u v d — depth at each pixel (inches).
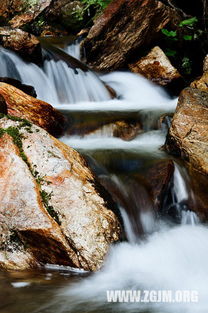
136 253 162.7
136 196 190.9
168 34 427.2
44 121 237.9
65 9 579.8
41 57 367.9
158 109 315.9
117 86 403.5
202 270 155.7
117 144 247.3
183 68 467.2
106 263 146.0
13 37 348.8
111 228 154.3
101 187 173.9
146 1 410.3
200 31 481.1
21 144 164.4
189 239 181.8
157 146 247.8
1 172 156.3
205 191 209.2
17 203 149.8
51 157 163.5
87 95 369.7
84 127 260.7
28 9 583.8
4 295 128.3
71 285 136.3
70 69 380.8
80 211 151.2
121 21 418.6
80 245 144.9
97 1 542.9
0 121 170.7
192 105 241.0
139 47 430.9
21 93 242.2
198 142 222.5
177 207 206.1
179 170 214.7
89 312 121.0
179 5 552.7
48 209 149.6
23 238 147.0
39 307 122.2
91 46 429.4
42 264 148.1
